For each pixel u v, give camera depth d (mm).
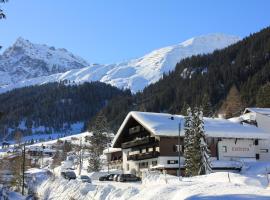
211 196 22969
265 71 198250
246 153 82938
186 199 23391
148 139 82125
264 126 101500
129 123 90688
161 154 78188
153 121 82062
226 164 72438
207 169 63781
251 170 70625
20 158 71500
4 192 47094
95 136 117000
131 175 66562
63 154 139000
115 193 31406
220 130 81438
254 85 191875
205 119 88875
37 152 148250
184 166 72125
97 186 38531
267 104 139125
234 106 152000
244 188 26078
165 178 47281
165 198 25938
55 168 113938
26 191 56219
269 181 39219
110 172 89938
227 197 22297
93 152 105688
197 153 64062
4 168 71250
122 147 93688
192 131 65250
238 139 82562
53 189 45719
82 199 35844
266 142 85750
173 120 84062
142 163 86562
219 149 80750
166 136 78312
